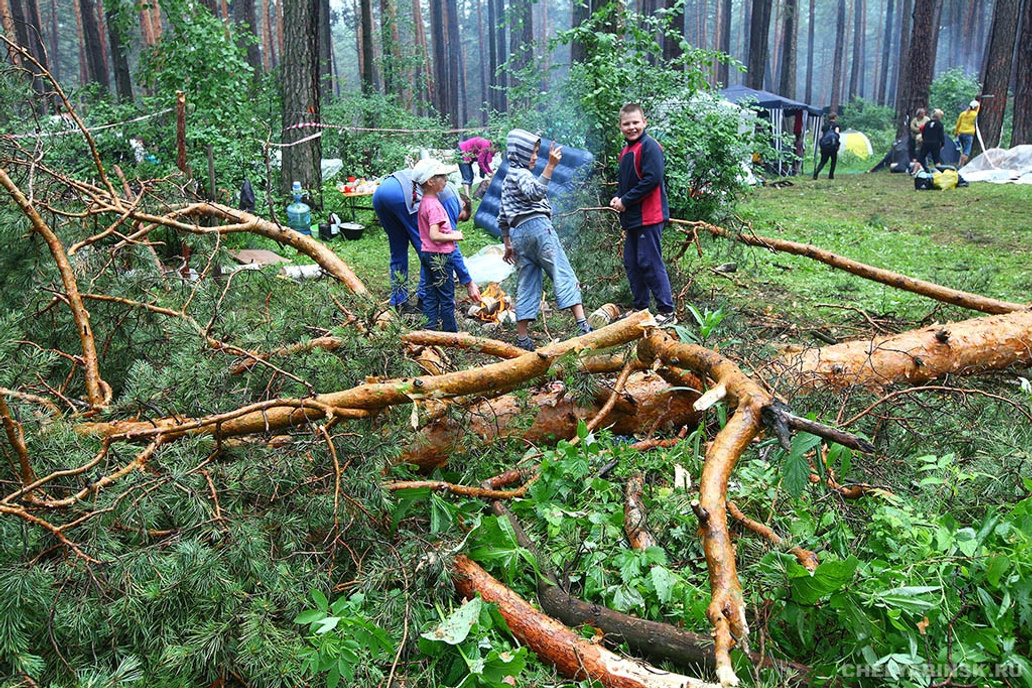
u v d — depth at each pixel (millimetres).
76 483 2607
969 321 4227
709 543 2225
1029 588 2252
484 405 3482
